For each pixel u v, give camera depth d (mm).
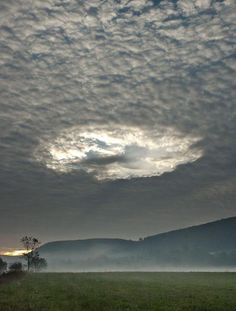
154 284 68812
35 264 150125
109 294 47781
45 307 33594
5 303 36594
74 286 61031
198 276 99625
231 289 58719
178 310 34156
